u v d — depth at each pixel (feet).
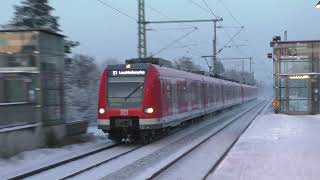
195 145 68.39
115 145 70.79
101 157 58.29
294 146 62.03
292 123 101.04
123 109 72.43
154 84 73.56
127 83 73.36
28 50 64.49
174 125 85.25
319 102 133.39
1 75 64.85
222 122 117.39
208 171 45.93
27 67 64.34
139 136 73.31
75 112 110.63
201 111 114.73
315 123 100.68
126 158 57.98
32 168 48.75
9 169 48.93
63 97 69.97
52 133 65.72
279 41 135.44
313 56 133.69
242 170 44.27
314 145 63.05
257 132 82.07
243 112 169.27
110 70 74.64
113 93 73.46
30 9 126.72
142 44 113.50
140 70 73.56
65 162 53.83
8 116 56.85
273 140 68.95
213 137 80.74
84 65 139.74
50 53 67.05
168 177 44.27
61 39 70.03
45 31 65.26
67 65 131.03
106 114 73.10
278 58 135.74
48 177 45.32
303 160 50.01
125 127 72.33
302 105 134.51
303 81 134.62
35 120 62.85
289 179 39.81
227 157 52.70
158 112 73.92
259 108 205.36
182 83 92.73
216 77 158.92
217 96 144.46
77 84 127.13
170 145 70.38
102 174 47.21
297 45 134.41
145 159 56.65
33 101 63.41
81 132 74.28
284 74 135.44
